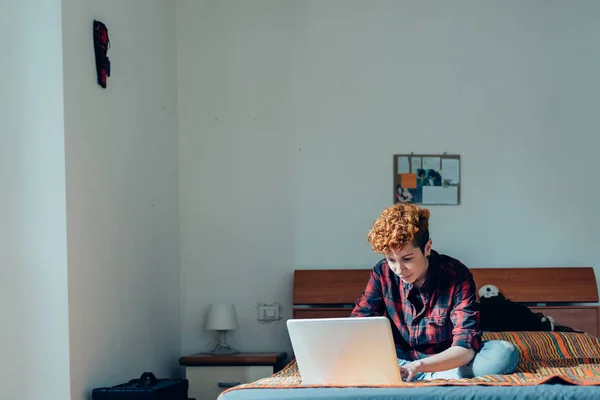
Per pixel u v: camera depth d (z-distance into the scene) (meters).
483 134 4.17
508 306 3.79
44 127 2.79
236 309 4.15
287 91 4.21
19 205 2.78
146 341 3.59
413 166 4.16
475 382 2.06
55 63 2.79
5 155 2.80
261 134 4.21
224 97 4.23
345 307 4.02
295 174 4.19
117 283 3.24
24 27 2.82
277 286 4.15
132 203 3.47
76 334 2.80
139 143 3.60
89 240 2.96
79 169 2.90
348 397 2.00
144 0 3.72
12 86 2.81
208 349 4.14
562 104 4.18
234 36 4.24
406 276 2.44
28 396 2.73
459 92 4.19
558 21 4.21
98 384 2.98
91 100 3.04
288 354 4.11
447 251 4.14
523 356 3.08
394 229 2.38
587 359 3.11
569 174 4.17
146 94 3.71
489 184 4.16
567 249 4.14
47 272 2.75
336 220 4.16
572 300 3.95
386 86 4.20
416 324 2.56
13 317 2.76
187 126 4.22
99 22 3.10
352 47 4.21
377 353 2.13
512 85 4.19
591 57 4.20
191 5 4.25
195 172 4.20
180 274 4.17
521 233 4.15
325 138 4.19
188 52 4.25
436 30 4.21
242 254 4.17
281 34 4.23
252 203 4.19
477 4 4.21
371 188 4.17
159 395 2.85
